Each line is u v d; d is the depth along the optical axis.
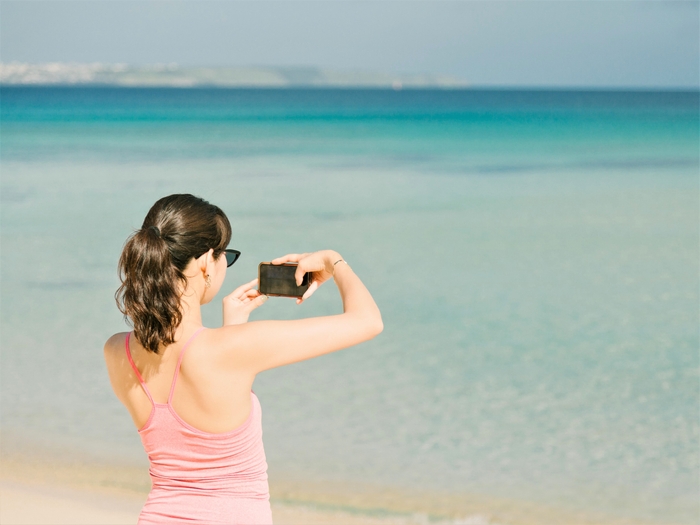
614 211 17.89
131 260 1.63
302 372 7.12
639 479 5.02
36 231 14.25
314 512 4.55
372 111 89.38
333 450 5.45
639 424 5.92
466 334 8.41
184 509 1.67
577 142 41.84
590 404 6.32
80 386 6.70
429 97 179.38
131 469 5.22
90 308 9.23
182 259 1.69
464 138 45.19
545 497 4.78
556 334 8.40
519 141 42.81
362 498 4.74
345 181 23.89
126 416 6.10
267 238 14.26
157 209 1.74
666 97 166.25
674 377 7.00
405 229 15.43
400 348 7.88
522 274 11.48
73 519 4.44
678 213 17.45
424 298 10.03
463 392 6.60
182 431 1.68
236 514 1.67
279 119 66.81
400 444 5.55
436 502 4.71
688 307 9.59
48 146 35.00
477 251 13.24
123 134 44.22
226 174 25.22
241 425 1.68
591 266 12.00
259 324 1.68
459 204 19.14
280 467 5.16
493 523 4.45
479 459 5.31
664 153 34.44
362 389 6.69
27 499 4.70
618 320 8.98
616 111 85.62
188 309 1.71
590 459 5.31
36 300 9.59
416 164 29.58
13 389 6.60
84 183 21.97
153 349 1.63
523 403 6.37
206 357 1.64
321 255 1.97
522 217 17.08
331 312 9.16
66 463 5.27
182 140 40.62
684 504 4.68
